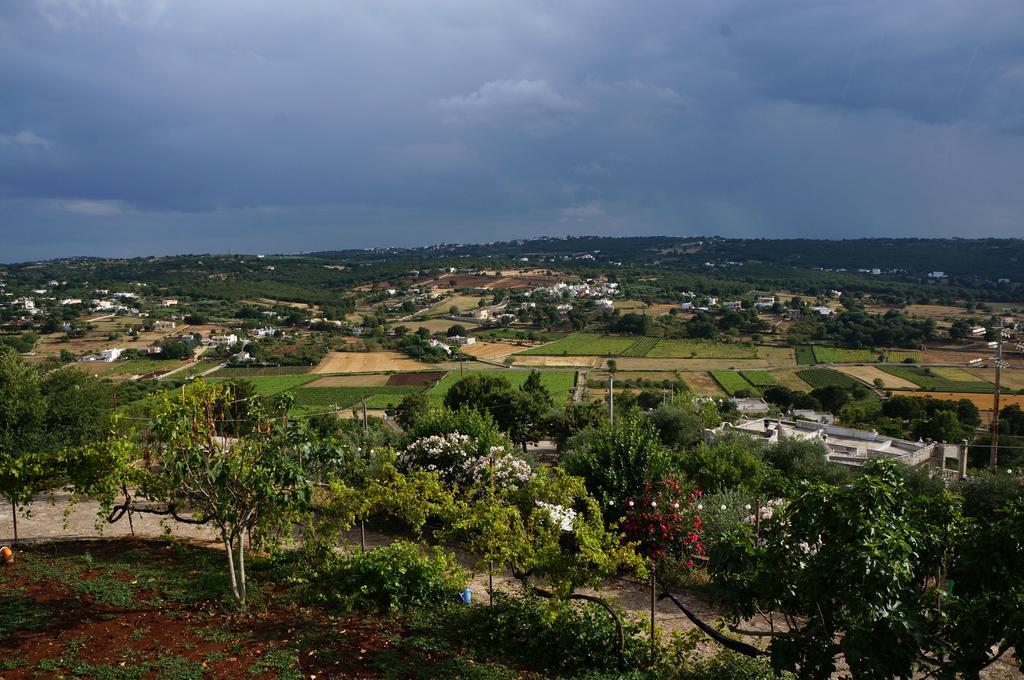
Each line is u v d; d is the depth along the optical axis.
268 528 10.48
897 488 7.49
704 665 9.35
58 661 7.96
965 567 7.39
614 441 17.08
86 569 11.75
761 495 18.69
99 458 12.65
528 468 17.89
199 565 12.37
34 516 16.75
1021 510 7.29
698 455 21.34
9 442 21.02
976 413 54.88
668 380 76.56
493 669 8.86
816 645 7.30
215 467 9.12
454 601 11.13
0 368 22.22
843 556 6.80
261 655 8.52
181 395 9.98
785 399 68.38
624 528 11.02
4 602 9.89
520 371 83.19
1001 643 7.02
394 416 60.84
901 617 6.46
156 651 8.43
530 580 12.91
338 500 11.71
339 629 9.63
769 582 7.36
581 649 9.47
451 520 11.27
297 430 9.77
